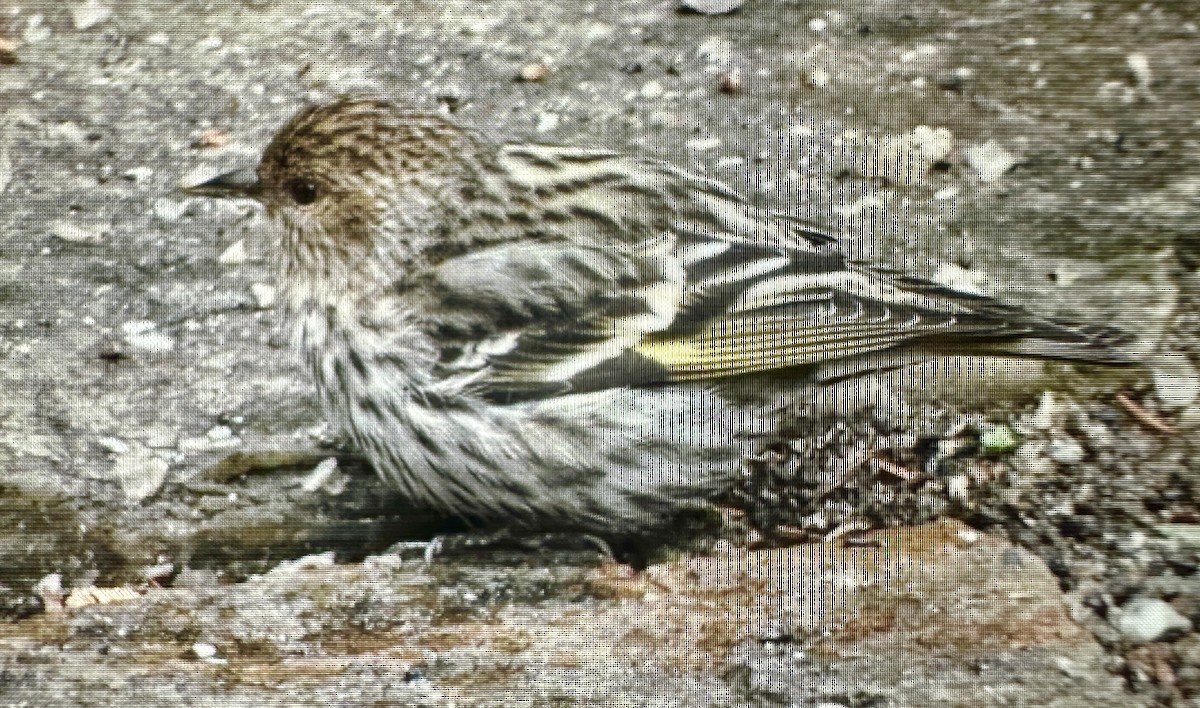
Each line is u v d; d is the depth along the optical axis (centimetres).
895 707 39
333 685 40
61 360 47
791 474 44
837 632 40
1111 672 40
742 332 42
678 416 42
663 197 43
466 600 42
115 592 43
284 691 40
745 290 42
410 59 54
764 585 41
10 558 44
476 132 43
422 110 43
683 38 54
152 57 55
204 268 49
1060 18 54
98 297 49
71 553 44
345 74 54
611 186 43
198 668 40
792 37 54
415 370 43
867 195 50
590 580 42
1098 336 41
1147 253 48
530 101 53
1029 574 41
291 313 44
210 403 47
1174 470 44
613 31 54
